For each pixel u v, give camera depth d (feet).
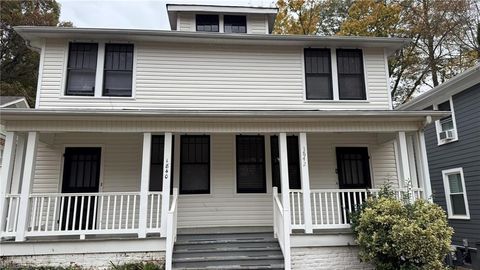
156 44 30.71
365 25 57.00
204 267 21.71
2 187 22.03
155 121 24.11
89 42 29.60
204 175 29.37
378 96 31.53
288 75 31.45
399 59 62.64
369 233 21.77
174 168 28.89
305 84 31.32
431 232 20.33
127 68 29.86
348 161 31.19
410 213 21.67
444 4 57.11
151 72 30.07
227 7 35.88
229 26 36.76
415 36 60.59
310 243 23.39
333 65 31.73
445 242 20.59
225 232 25.50
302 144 25.05
